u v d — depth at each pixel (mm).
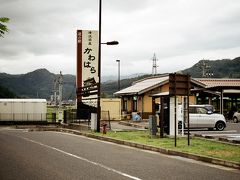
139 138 18906
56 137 21156
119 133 22297
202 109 26094
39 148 15125
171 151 13969
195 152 13234
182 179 8805
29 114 39656
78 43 37062
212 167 10859
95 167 10383
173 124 20375
